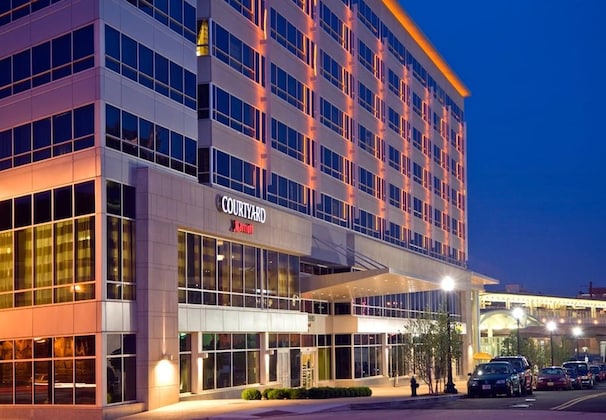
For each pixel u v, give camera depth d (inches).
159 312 1439.5
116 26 1432.1
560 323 4722.0
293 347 2038.6
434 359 1834.4
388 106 2908.5
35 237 1441.9
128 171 1423.5
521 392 1745.8
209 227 1616.6
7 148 1503.4
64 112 1422.2
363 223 2588.6
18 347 1445.6
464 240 3946.9
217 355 1660.9
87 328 1343.5
